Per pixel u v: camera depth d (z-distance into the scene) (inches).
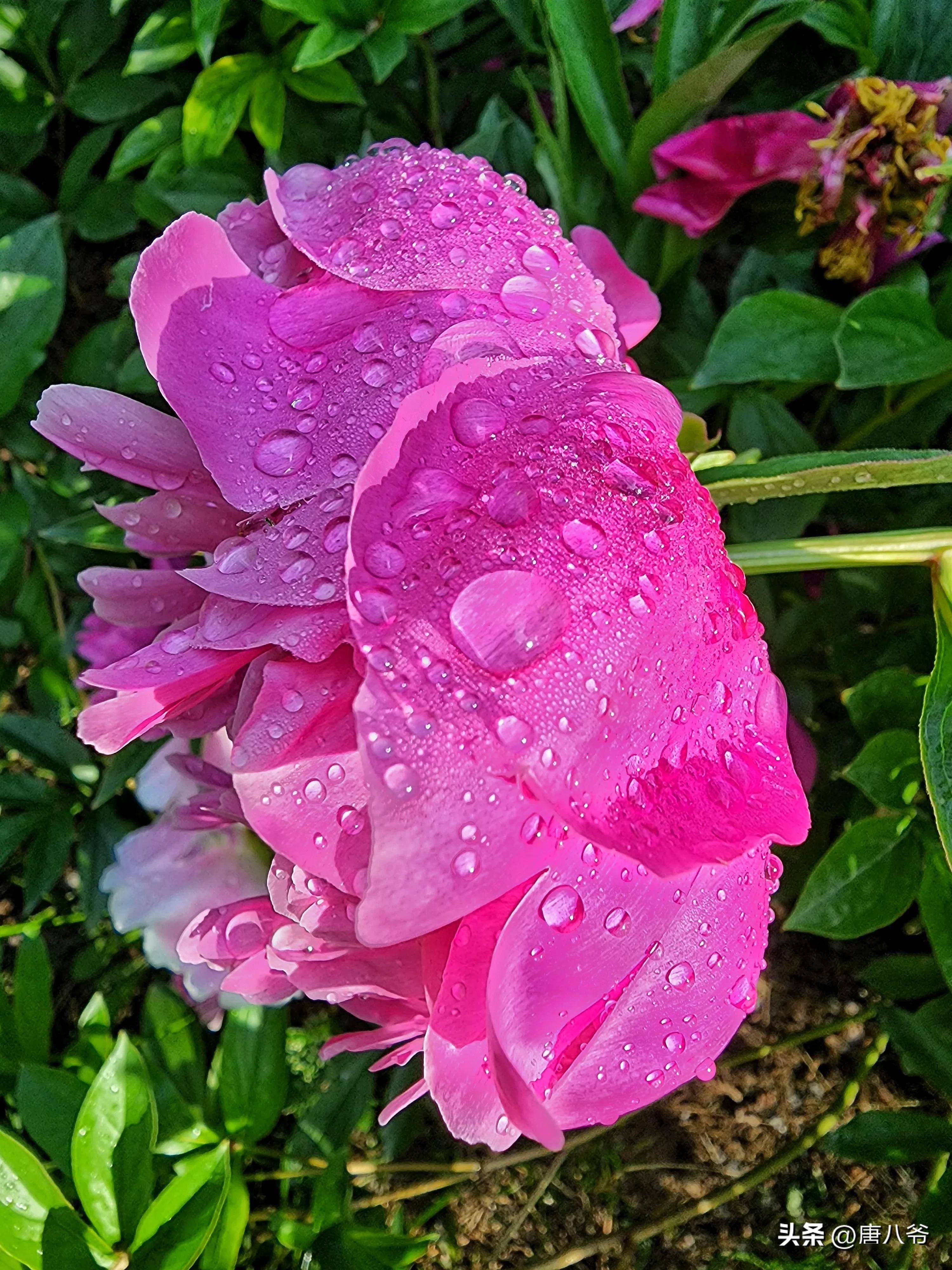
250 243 7.4
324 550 5.5
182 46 10.7
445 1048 5.8
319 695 5.6
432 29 11.2
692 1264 11.5
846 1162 11.7
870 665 11.4
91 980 12.4
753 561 8.2
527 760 5.0
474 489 5.4
